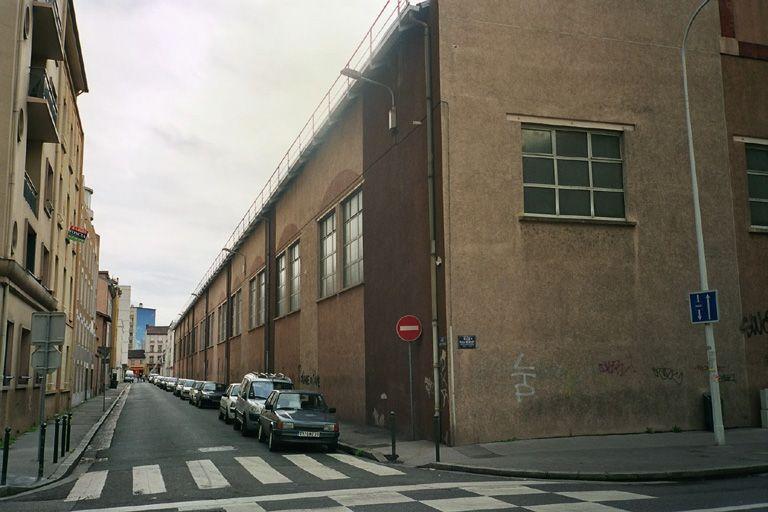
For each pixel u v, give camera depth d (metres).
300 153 29.36
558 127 16.77
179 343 109.06
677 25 18.08
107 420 27.00
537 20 16.86
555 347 15.69
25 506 8.76
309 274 28.81
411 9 16.75
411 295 17.45
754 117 18.45
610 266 16.45
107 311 71.88
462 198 15.64
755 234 17.89
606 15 17.45
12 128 16.44
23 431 19.27
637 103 17.34
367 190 21.62
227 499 8.96
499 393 15.10
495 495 9.04
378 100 20.67
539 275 15.88
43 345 11.84
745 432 15.80
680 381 16.45
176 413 31.00
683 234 17.19
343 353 23.75
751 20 18.92
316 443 15.10
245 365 45.03
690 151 14.40
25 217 18.38
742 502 8.28
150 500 9.05
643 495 8.93
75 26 25.34
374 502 8.55
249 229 43.81
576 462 11.82
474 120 16.02
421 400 16.44
